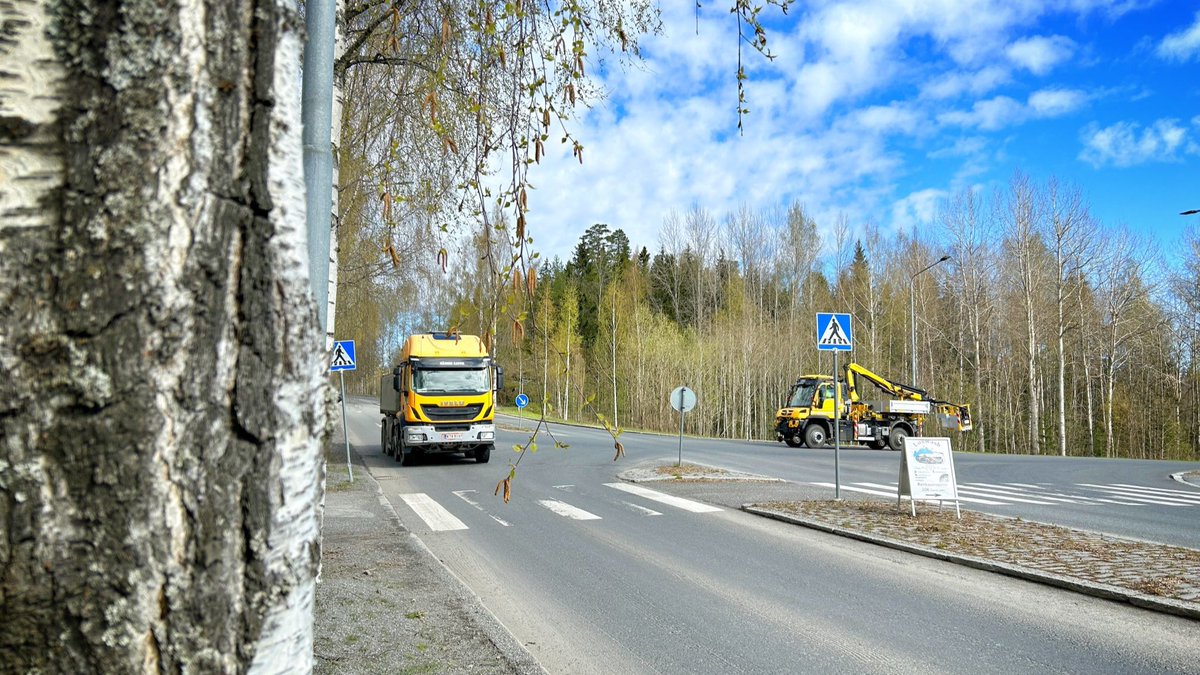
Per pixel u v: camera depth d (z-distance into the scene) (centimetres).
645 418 5575
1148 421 5000
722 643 549
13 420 114
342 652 477
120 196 118
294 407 130
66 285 117
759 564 800
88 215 118
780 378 5731
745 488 1443
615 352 5662
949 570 768
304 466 133
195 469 120
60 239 118
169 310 119
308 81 378
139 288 117
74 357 116
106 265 117
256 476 125
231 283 125
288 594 128
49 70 121
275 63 132
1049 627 580
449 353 1973
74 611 114
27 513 113
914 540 888
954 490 1067
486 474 1748
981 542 870
